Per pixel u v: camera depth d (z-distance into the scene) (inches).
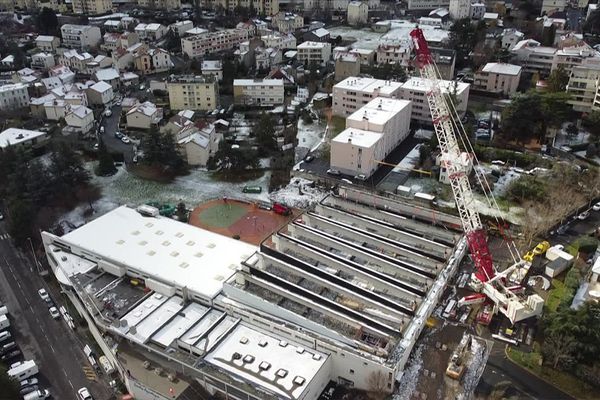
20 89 7711.6
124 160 6407.5
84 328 3998.5
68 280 4092.0
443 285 3833.7
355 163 5831.7
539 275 4165.8
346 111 7436.0
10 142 6382.9
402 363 3277.6
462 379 3243.1
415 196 5310.0
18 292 4382.4
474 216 4185.5
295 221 4608.8
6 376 3186.5
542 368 3324.3
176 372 3380.9
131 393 3408.0
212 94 7687.0
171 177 6077.8
